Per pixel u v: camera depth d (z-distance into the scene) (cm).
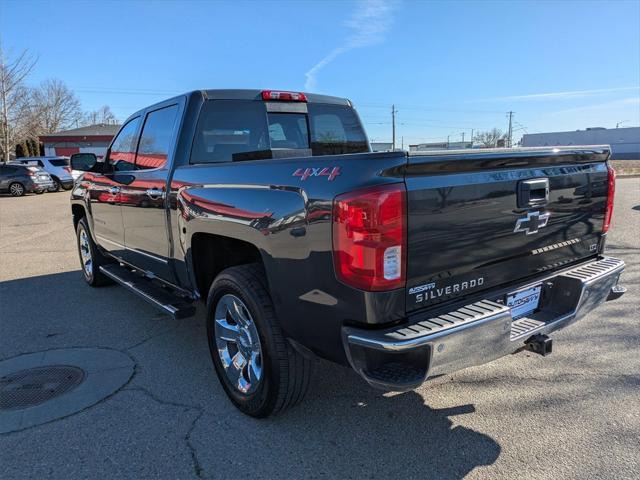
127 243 470
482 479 246
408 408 314
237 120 396
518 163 270
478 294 266
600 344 402
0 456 269
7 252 880
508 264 278
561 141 8806
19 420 305
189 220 338
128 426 298
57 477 252
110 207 493
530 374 355
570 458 260
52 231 1146
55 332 461
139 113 448
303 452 271
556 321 286
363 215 216
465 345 231
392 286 223
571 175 307
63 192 2655
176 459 266
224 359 322
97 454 271
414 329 224
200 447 276
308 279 244
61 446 278
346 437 283
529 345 279
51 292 600
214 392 341
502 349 247
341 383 348
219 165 313
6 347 426
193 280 356
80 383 355
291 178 252
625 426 288
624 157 8225
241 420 304
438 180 234
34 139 4919
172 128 382
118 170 485
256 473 254
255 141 408
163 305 374
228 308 313
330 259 231
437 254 237
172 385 352
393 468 256
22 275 695
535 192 282
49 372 374
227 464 261
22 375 369
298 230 245
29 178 2362
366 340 220
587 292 298
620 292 337
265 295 280
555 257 310
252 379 297
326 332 244
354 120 485
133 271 510
